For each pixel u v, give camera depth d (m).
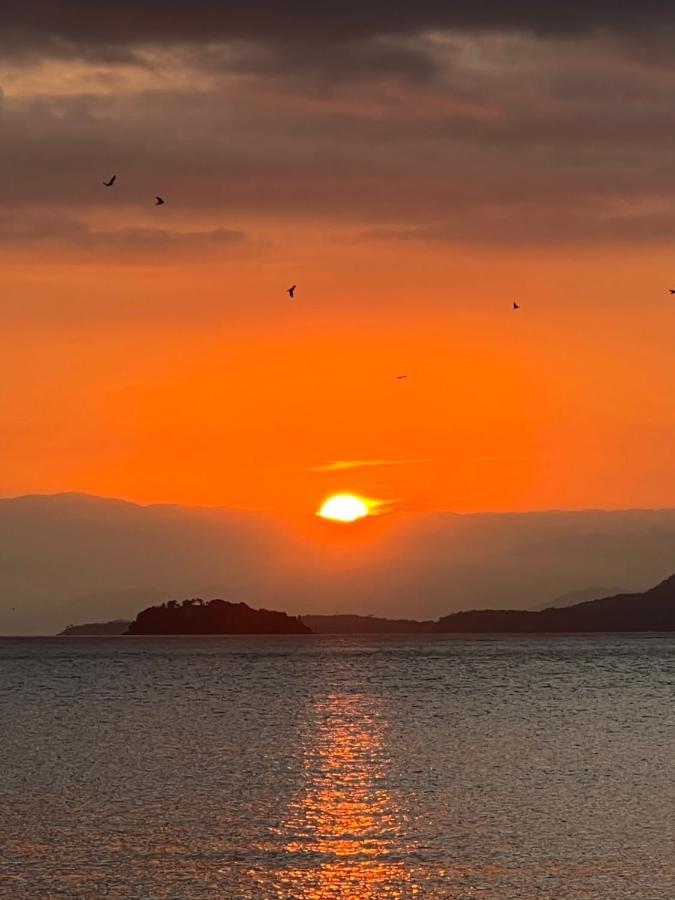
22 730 193.00
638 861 97.44
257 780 136.38
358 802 121.50
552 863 96.94
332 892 89.44
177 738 180.12
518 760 152.50
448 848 101.44
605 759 153.25
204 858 98.62
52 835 106.94
